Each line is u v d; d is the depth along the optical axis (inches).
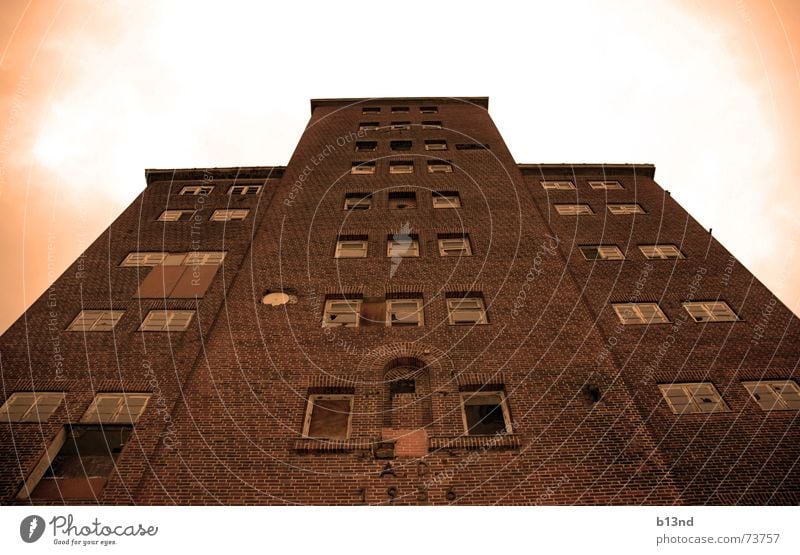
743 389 475.5
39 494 390.3
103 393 462.9
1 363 493.0
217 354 481.7
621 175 901.8
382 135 1015.0
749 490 399.2
